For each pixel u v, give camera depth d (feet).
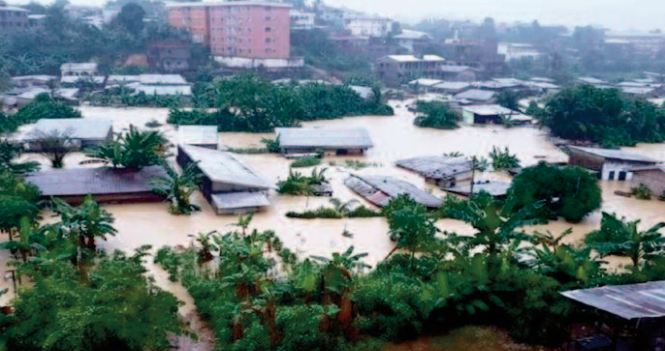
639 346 67.56
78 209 107.14
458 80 434.30
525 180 141.79
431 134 257.96
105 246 112.78
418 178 177.17
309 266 79.66
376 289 84.64
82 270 82.84
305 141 204.64
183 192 135.13
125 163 148.15
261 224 130.31
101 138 194.59
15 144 183.32
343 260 79.30
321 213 136.15
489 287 83.35
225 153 178.50
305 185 154.71
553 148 236.63
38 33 372.58
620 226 100.63
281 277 94.53
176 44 369.09
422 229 102.22
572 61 553.64
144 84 317.83
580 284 82.84
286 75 384.27
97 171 145.59
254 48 379.55
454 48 488.02
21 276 89.35
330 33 492.95
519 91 384.27
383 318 79.36
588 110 251.19
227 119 247.09
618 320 67.87
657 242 92.68
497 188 155.53
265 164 189.78
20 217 103.04
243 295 81.51
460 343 78.28
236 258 91.56
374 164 194.49
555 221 139.54
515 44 635.25
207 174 140.77
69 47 371.35
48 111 239.50
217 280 90.84
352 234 125.29
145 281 72.08
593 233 122.62
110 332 61.00
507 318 82.64
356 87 330.75
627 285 72.79
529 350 77.05
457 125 278.87
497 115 289.74
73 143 193.67
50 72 347.77
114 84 323.37
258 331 73.82
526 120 289.53
